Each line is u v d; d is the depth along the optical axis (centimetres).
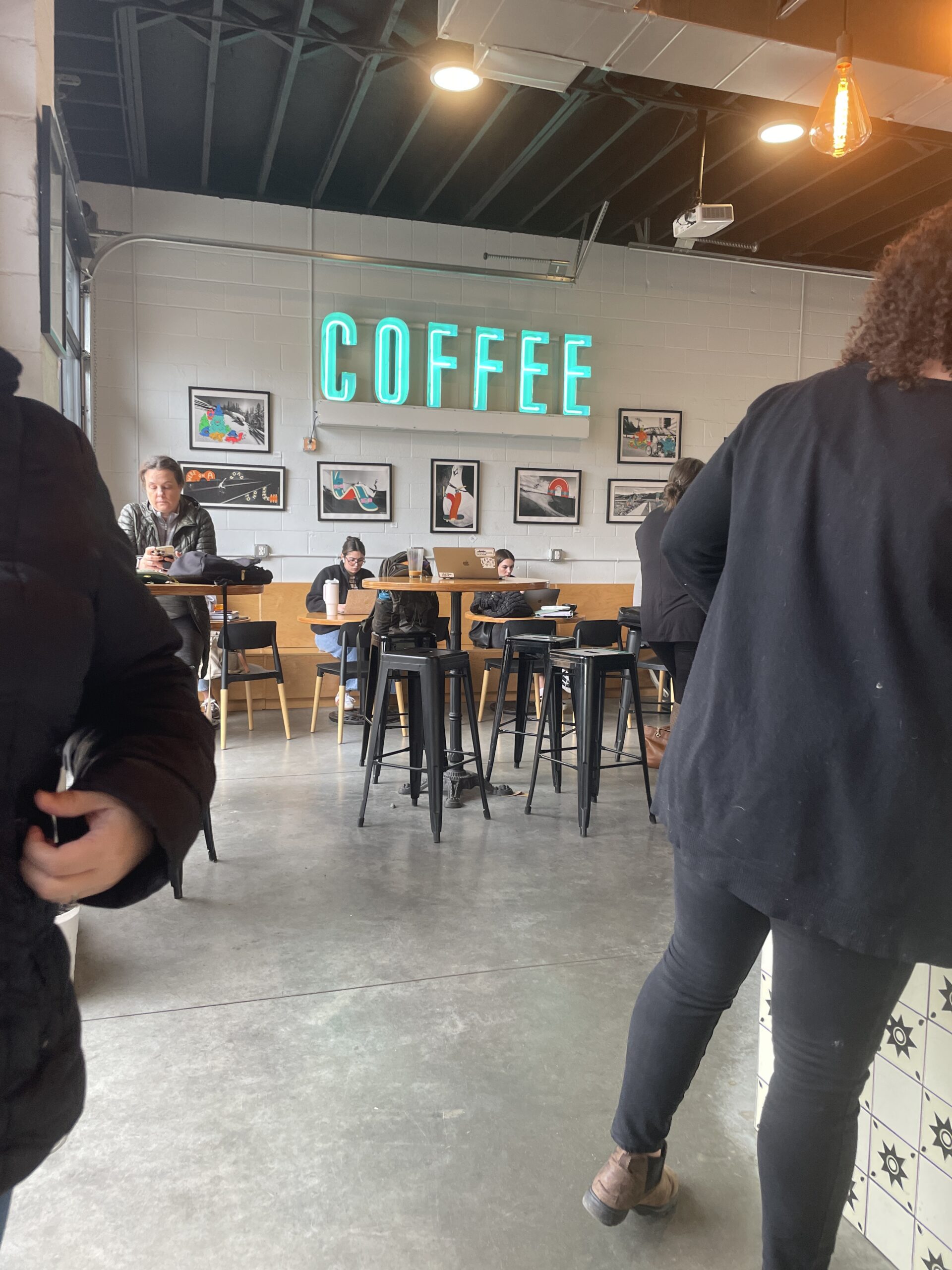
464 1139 160
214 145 568
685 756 111
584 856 320
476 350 678
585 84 451
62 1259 131
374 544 677
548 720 449
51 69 241
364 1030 197
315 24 418
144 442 623
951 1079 121
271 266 638
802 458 103
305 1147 157
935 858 88
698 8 323
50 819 61
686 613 332
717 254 664
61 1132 60
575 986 219
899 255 101
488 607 609
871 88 367
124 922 257
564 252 697
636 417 722
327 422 646
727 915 112
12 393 61
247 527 649
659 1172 136
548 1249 134
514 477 704
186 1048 189
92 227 576
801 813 96
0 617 53
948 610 90
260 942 243
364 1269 130
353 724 580
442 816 371
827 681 95
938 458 91
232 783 425
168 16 406
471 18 321
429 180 606
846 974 97
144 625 68
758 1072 166
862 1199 138
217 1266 130
